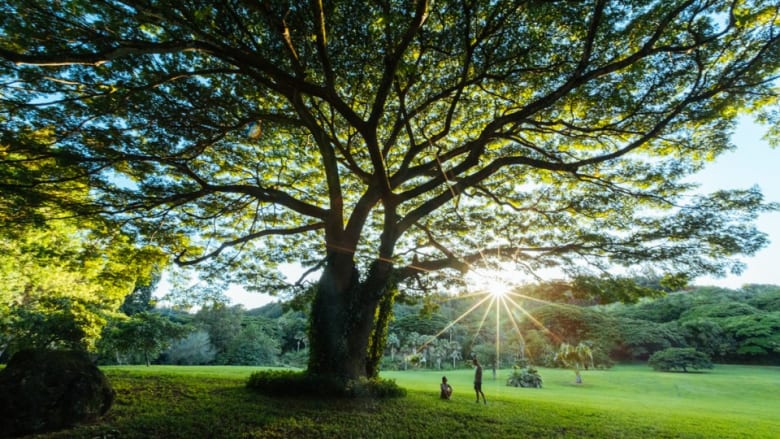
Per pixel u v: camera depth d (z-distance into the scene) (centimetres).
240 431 743
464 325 6869
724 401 2694
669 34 888
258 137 1228
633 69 965
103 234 1227
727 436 1126
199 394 1045
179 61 1007
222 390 1109
